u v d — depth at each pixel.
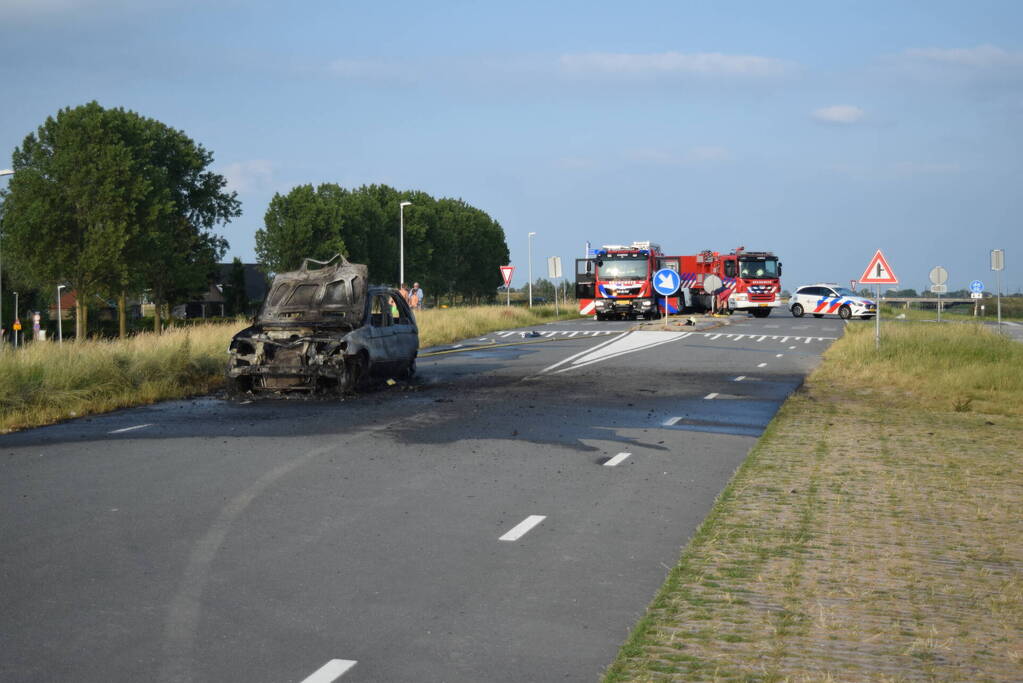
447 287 102.69
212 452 11.04
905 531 7.43
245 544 7.16
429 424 13.22
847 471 9.91
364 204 85.81
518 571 6.48
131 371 16.50
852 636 5.17
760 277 53.97
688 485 9.31
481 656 4.97
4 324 71.06
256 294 127.56
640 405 15.31
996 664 4.80
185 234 70.88
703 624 5.37
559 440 11.93
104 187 57.47
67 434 12.38
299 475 9.73
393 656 4.97
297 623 5.47
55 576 6.35
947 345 22.16
